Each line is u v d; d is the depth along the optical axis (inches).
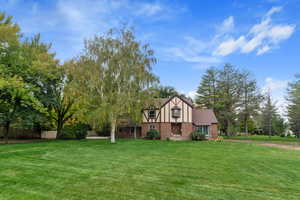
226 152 534.9
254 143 894.4
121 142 751.1
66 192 198.5
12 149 477.4
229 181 254.5
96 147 577.9
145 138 1013.8
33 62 665.6
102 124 690.8
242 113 1397.6
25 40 749.3
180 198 190.1
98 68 656.4
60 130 895.1
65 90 691.4
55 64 754.2
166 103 1008.9
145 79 673.6
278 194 211.0
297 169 336.2
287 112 1309.1
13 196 184.1
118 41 674.8
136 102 676.1
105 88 690.8
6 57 644.1
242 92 1416.1
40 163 328.5
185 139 983.0
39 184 221.0
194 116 1116.5
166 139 960.3
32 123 743.1
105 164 337.1
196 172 296.8
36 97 713.0
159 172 291.0
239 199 193.0
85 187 214.8
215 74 1615.4
